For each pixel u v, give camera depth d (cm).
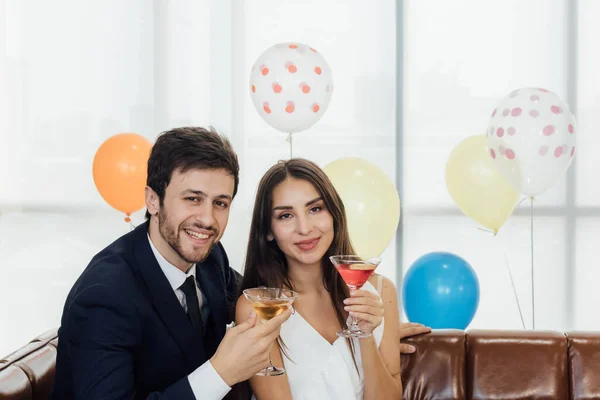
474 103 452
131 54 466
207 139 186
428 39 453
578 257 451
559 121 311
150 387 185
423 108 455
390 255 462
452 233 458
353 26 456
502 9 448
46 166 473
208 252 189
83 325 173
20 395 193
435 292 317
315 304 232
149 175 189
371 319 205
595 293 451
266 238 226
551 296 454
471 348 248
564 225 452
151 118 468
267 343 170
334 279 231
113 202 355
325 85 334
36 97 471
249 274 228
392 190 318
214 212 187
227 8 462
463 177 348
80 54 468
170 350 185
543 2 445
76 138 471
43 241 476
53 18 468
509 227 454
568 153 316
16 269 477
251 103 464
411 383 245
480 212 351
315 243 219
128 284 181
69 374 184
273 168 222
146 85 466
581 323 452
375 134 459
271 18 461
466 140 360
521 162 314
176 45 465
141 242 194
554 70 447
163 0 463
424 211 459
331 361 221
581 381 241
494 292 457
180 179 182
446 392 243
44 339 230
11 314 476
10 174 475
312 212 219
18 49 470
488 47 450
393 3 454
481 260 457
